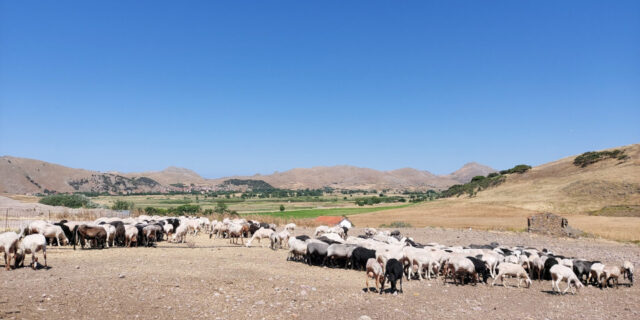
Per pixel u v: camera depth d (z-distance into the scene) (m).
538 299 14.78
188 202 169.62
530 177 111.38
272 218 50.97
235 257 21.06
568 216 67.31
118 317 9.95
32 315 9.35
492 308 13.05
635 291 16.91
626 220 59.34
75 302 10.81
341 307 12.15
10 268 14.89
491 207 82.75
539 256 21.08
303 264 20.16
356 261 19.27
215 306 11.52
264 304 11.95
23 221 39.84
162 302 11.52
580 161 110.94
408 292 14.81
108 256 19.47
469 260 16.98
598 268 17.89
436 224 57.66
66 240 22.47
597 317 12.22
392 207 108.81
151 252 21.64
